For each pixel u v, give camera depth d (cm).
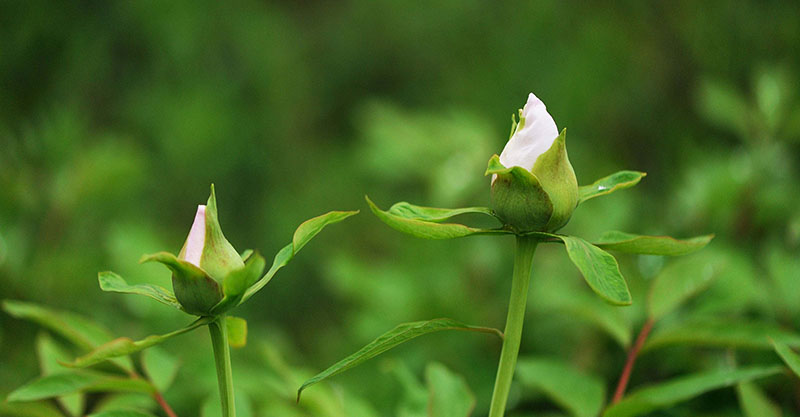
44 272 163
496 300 163
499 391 88
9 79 285
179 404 128
